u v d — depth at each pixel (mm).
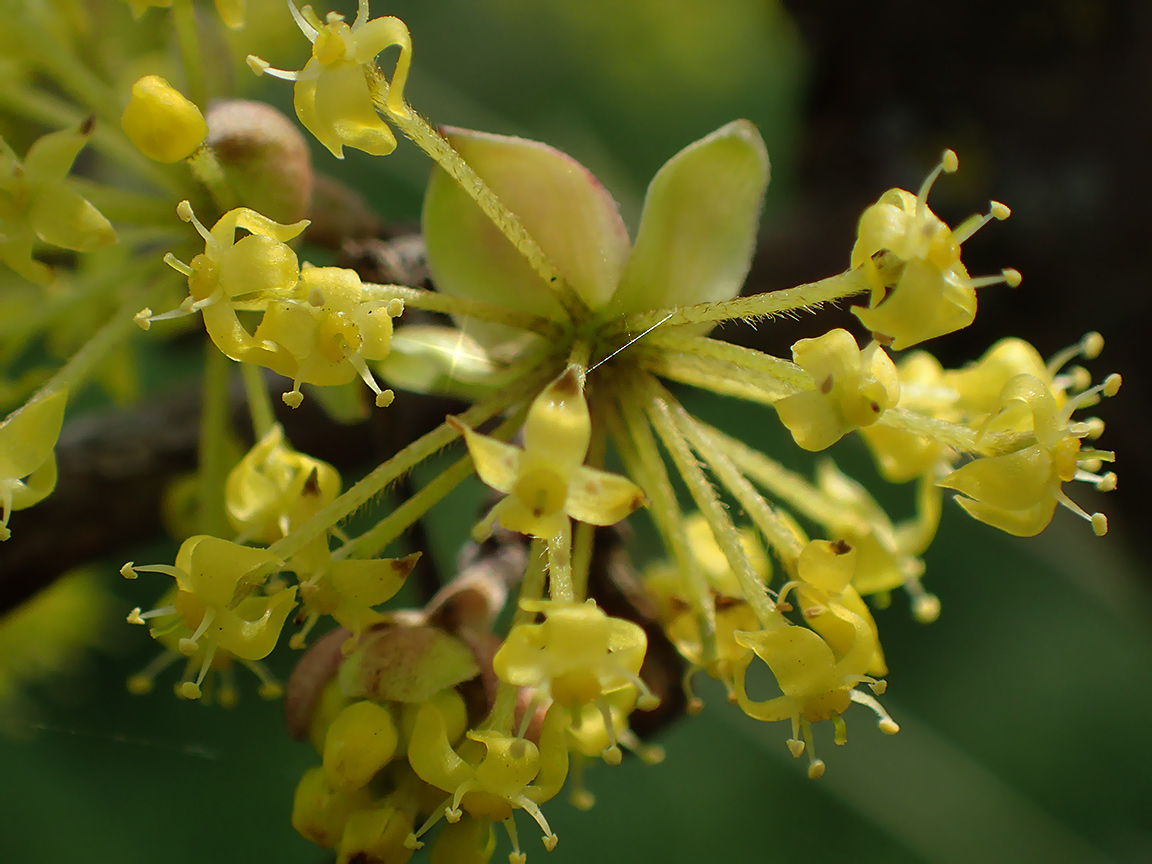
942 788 91
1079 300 74
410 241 54
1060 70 73
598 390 47
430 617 45
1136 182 72
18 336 51
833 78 80
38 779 103
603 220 48
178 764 104
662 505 46
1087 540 97
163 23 57
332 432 64
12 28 49
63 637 76
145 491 62
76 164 68
